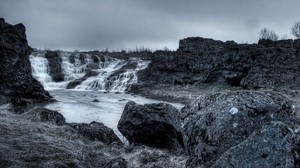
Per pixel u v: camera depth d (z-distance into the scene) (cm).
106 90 5294
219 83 4694
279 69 3872
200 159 548
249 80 4006
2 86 2466
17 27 2988
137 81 5597
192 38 5678
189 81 5072
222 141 528
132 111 1091
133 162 722
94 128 1113
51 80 5759
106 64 6850
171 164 695
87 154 763
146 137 1041
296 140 458
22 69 2717
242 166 451
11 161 584
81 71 6319
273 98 555
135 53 9406
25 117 1083
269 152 446
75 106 2625
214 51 5028
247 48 4375
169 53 5653
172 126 984
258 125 523
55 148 707
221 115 558
